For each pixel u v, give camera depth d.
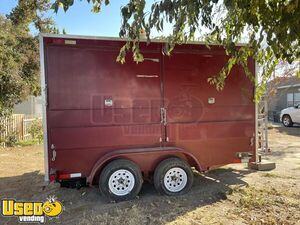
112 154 5.41
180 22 2.63
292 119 19.17
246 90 5.95
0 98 13.23
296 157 9.47
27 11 17.19
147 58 5.60
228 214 4.84
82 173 5.36
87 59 5.30
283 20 2.67
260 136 9.05
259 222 4.54
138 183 5.52
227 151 6.19
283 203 5.29
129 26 2.68
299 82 23.06
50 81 5.14
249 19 2.91
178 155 5.82
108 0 2.73
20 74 14.48
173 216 4.75
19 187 6.61
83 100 5.31
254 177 6.94
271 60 4.06
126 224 4.50
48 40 5.10
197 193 5.82
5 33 13.58
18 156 10.57
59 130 5.22
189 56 5.84
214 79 5.19
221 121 6.12
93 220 4.66
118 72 5.46
